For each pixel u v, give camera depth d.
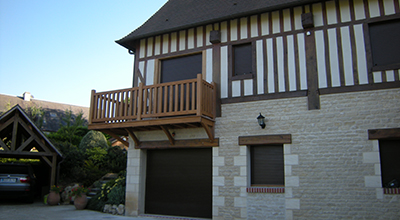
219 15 8.86
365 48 7.43
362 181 6.97
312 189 7.32
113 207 9.30
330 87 7.57
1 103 28.16
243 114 8.30
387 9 7.40
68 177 13.57
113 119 8.80
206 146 8.55
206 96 8.23
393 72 7.09
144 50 10.15
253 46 8.54
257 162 8.16
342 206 7.03
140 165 9.27
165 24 9.84
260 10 8.22
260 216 7.68
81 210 9.78
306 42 7.99
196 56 9.43
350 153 7.16
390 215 6.65
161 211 9.07
